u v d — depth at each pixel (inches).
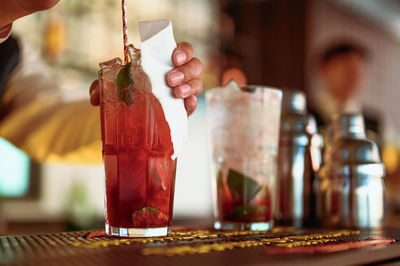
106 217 21.9
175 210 95.0
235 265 15.9
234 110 25.8
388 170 73.3
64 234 22.6
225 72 107.9
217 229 26.2
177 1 95.8
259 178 25.7
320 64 121.2
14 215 70.4
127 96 20.9
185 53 21.3
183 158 96.7
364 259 18.5
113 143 21.3
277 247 19.2
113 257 17.0
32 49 45.0
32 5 24.4
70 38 76.3
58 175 76.7
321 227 29.8
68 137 40.9
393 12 142.8
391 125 156.6
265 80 122.3
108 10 81.8
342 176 29.0
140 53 21.0
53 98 42.6
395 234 24.9
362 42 144.1
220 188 26.1
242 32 116.0
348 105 110.6
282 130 29.9
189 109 22.4
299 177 29.7
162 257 17.1
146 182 21.0
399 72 163.8
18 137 42.1
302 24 121.3
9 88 42.2
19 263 16.0
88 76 79.0
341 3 134.0
